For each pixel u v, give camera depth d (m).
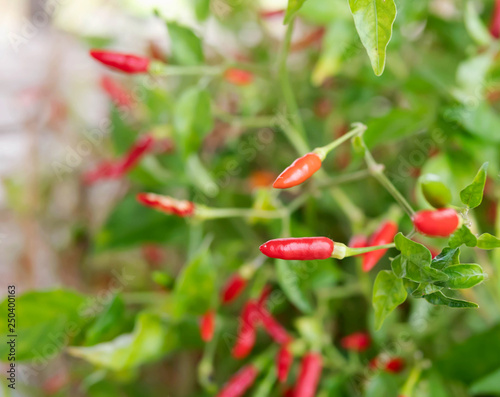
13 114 0.49
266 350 0.43
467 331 0.42
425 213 0.30
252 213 0.39
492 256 0.36
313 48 0.46
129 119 0.48
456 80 0.40
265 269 0.41
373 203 0.44
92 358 0.37
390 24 0.28
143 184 0.45
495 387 0.37
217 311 0.41
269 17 0.43
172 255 0.50
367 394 0.38
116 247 0.44
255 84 0.46
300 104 0.47
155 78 0.43
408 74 0.41
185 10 0.43
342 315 0.45
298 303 0.37
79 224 0.48
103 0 0.48
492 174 0.38
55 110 0.48
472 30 0.41
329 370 0.43
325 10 0.40
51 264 0.48
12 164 0.49
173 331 0.39
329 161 0.46
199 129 0.39
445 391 0.38
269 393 0.42
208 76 0.39
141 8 0.44
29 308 0.38
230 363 0.44
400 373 0.39
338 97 0.46
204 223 0.44
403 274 0.30
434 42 0.45
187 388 0.46
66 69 0.48
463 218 0.30
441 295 0.29
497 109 0.45
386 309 0.30
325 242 0.30
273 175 0.46
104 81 0.45
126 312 0.41
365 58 0.42
